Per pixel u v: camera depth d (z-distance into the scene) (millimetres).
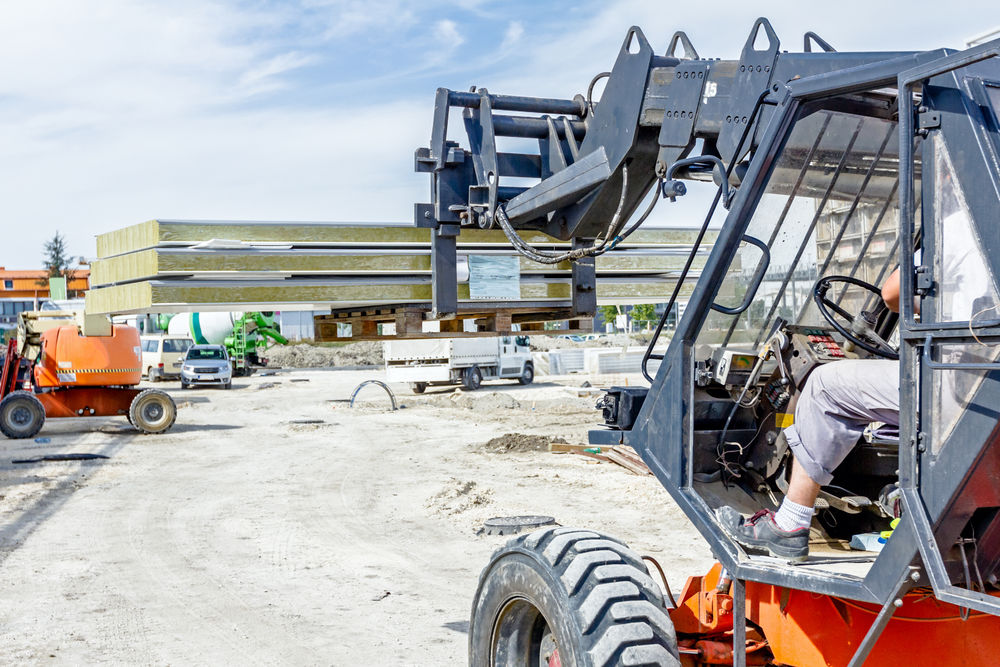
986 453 2586
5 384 20641
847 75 3062
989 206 2568
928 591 3262
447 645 6707
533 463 15562
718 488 3820
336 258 6672
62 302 29250
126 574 8828
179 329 48344
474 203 5883
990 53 2514
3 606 7762
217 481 14523
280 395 34469
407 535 10523
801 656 3557
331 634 6980
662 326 3846
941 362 2670
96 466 16141
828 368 3393
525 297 7191
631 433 3854
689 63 4680
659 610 3457
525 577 3785
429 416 24891
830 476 3393
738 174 4156
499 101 5699
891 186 3713
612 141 5082
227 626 7195
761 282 3688
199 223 6555
